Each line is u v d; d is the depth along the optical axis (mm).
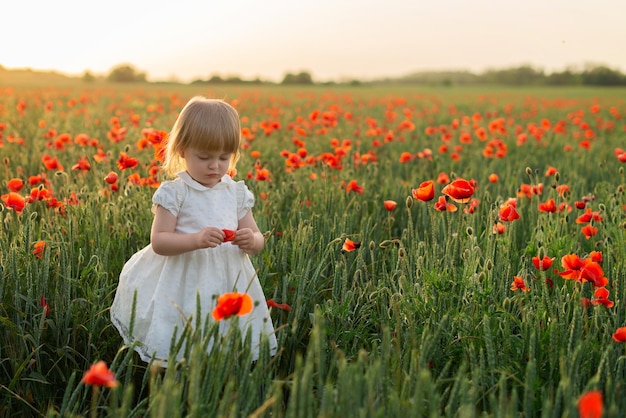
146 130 4879
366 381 1988
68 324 2922
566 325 2750
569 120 16188
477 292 2846
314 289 3225
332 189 4789
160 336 2674
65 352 2830
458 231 3666
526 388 2121
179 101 18844
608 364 2305
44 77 63938
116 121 7770
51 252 3428
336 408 2010
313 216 4168
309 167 5762
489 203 4875
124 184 4617
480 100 28734
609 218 4695
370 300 3143
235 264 2881
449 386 2369
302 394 1830
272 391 2205
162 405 1800
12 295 2965
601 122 14812
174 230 2832
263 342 2176
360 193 5117
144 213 3988
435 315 2850
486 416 2025
